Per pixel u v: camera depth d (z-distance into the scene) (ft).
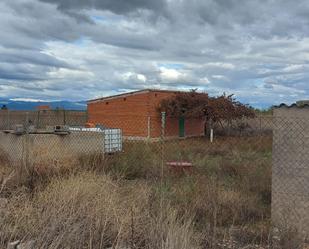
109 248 13.65
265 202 22.68
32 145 33.50
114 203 15.92
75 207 15.51
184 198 19.75
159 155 38.40
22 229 14.34
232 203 19.99
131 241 13.66
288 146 19.17
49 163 26.12
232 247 14.74
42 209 15.69
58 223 13.98
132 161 32.58
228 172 31.58
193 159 41.24
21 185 20.57
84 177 20.07
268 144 48.93
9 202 16.16
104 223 14.43
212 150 50.11
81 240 13.39
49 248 12.73
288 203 19.03
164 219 14.29
